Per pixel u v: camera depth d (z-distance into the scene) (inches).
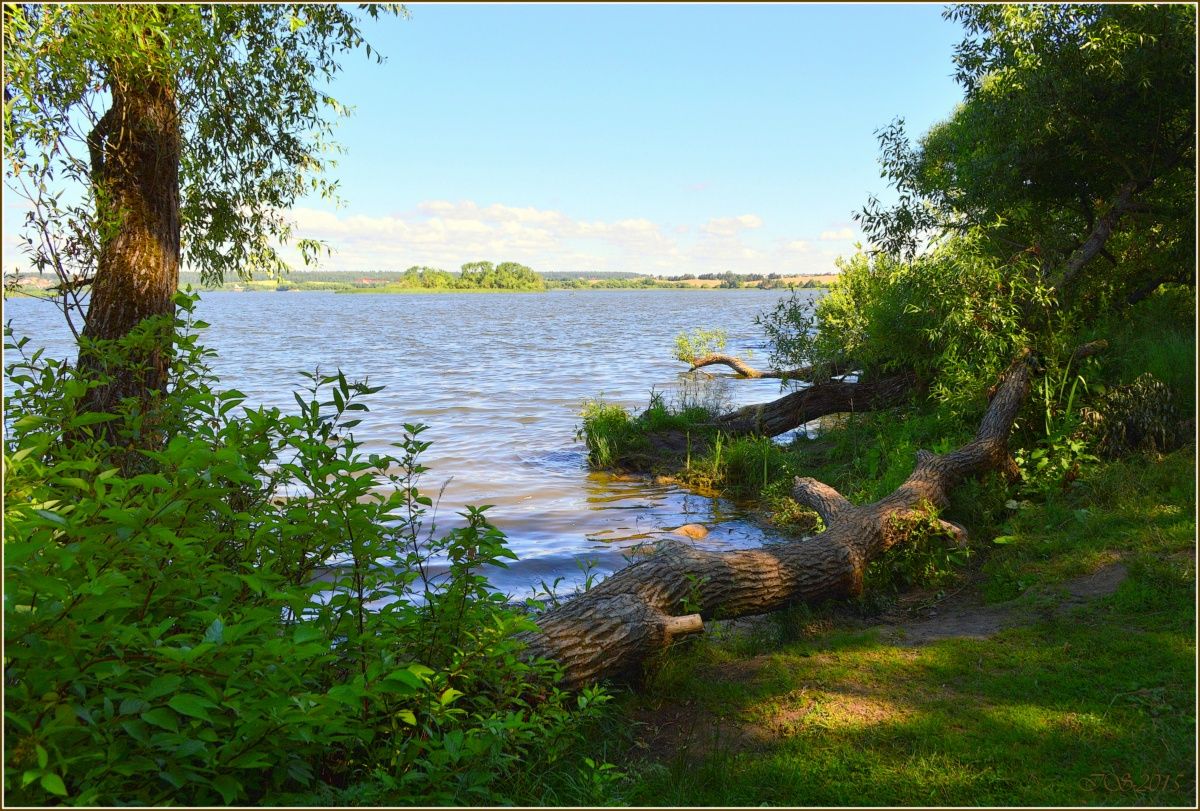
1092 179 499.8
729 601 221.1
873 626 235.9
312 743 119.4
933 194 533.3
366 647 134.6
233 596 126.0
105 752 98.7
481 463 509.7
